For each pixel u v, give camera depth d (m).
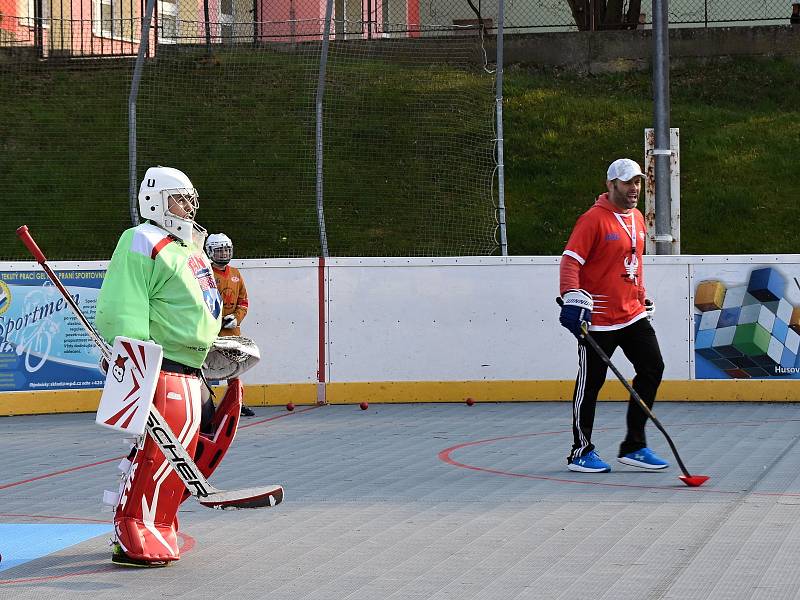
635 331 12.38
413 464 13.21
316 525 9.94
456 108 25.44
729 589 7.45
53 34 26.42
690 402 18.83
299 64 25.77
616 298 12.27
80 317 8.80
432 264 19.41
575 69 32.03
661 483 11.55
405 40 26.08
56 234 22.77
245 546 9.20
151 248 8.36
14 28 26.81
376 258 19.44
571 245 12.17
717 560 8.22
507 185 27.16
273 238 23.45
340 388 19.44
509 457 13.59
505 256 19.41
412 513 10.34
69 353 18.92
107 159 24.17
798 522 9.45
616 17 34.53
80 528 10.12
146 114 24.91
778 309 18.66
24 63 25.31
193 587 7.94
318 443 15.15
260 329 19.44
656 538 9.01
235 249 23.27
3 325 18.62
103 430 16.98
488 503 10.71
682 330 18.88
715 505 10.27
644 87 31.25
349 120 25.30
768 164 27.45
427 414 17.98
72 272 18.92
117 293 8.26
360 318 19.44
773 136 28.53
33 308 18.77
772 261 18.66
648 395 12.42
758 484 11.29
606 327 12.28
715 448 13.77
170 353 8.51
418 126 25.20
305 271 19.45
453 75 25.86
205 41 28.34
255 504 8.39
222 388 19.19
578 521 9.76
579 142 28.58
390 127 25.20
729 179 27.09
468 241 23.27
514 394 19.38
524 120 29.31
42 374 18.81
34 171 23.75
